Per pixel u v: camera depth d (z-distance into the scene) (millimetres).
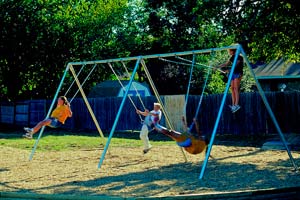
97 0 39344
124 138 22938
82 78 39125
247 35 19641
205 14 19734
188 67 40688
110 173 10633
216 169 11031
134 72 11828
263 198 7633
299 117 22031
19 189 8562
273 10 18750
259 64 39906
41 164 12359
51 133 26531
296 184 8766
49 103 30578
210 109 24531
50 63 35469
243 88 35625
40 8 34750
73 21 36750
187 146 10070
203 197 7410
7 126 32438
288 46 20938
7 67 34531
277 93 22625
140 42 45156
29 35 33688
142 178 9797
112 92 36562
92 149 16656
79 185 8984
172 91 42375
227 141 20609
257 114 23047
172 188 8500
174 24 41844
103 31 39156
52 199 7676
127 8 43656
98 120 28859
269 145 17141
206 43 39938
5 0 33312
